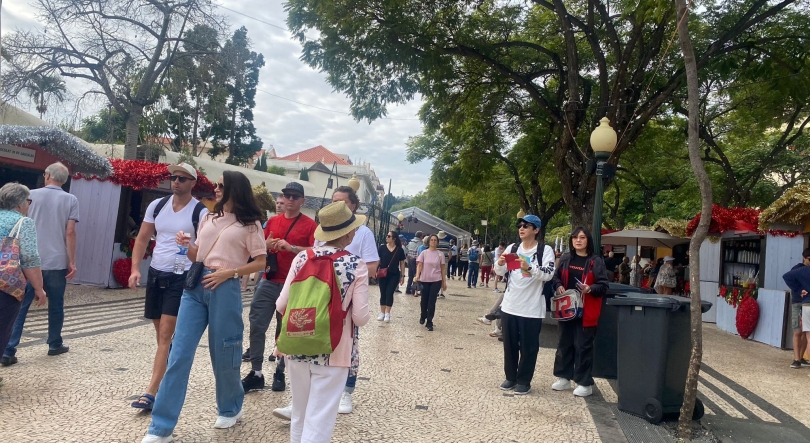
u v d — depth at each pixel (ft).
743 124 63.21
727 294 41.57
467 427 14.62
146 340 22.30
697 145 15.70
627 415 16.56
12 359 17.28
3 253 14.16
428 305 31.24
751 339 37.01
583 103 49.03
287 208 16.22
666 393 16.07
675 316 16.26
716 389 21.47
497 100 57.88
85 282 38.88
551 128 55.83
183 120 66.13
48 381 15.70
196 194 43.60
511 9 49.39
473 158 63.41
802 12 42.52
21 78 54.13
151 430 11.48
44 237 18.38
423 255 31.63
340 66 43.11
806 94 43.47
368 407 15.71
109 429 12.35
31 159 35.50
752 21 37.32
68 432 12.01
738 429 16.19
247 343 23.53
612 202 109.91
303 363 9.89
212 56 60.70
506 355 18.94
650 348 16.11
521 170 69.77
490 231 186.39
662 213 109.19
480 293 60.39
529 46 47.19
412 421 14.76
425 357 23.34
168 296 13.74
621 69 41.04
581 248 19.11
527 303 18.42
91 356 19.02
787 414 18.44
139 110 59.11
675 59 44.98
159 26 58.54
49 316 18.72
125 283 39.14
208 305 12.35
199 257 12.55
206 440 12.17
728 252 44.86
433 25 44.01
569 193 45.75
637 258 63.93
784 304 33.58
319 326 9.38
